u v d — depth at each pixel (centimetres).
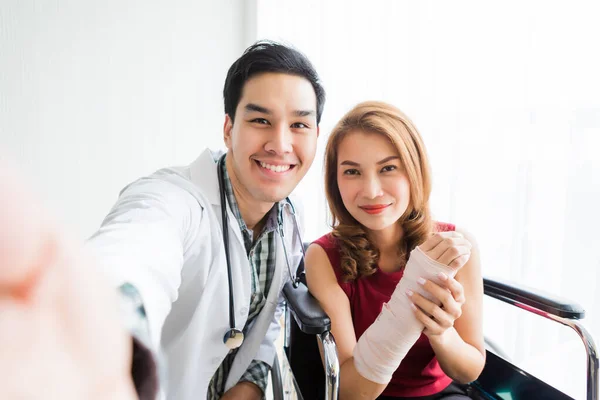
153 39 165
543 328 104
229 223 75
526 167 101
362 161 79
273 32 180
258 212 82
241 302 77
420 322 65
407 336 65
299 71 72
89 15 150
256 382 88
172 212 59
